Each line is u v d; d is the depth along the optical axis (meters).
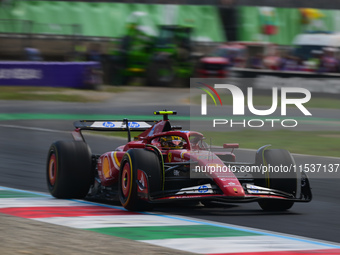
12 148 40.88
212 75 92.75
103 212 20.89
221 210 23.09
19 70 78.56
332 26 109.38
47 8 103.06
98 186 24.84
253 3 108.19
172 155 22.72
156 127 24.23
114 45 100.31
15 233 16.48
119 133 50.50
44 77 80.19
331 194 27.77
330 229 19.62
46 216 19.61
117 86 90.81
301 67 98.50
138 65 92.94
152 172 20.67
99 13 104.12
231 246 15.91
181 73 93.06
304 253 15.43
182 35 93.88
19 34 96.06
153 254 14.59
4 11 101.38
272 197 21.47
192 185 22.94
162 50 92.69
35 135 47.22
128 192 20.78
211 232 17.80
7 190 26.20
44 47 96.38
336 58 98.19
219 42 106.56
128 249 15.02
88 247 15.06
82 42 101.25
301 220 21.12
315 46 99.31
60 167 23.73
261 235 17.69
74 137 25.44
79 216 19.78
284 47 107.25
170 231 17.69
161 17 105.00
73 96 74.19
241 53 95.31
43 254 14.20
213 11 106.25
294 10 108.25
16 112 60.56
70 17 103.50
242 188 20.89
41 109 63.44
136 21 103.50
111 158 23.62
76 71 81.94
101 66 92.56
